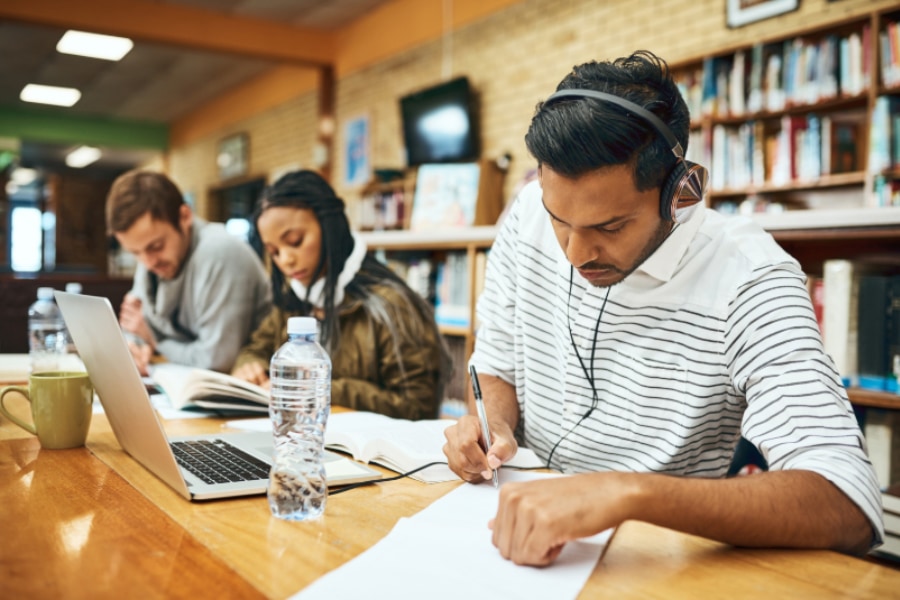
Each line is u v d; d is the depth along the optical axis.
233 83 9.25
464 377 3.62
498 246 1.44
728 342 1.06
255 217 2.03
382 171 6.14
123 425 1.11
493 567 0.75
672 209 0.93
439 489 1.03
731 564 0.78
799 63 3.54
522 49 5.28
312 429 0.94
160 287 2.40
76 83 9.23
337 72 7.25
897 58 3.20
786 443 0.91
